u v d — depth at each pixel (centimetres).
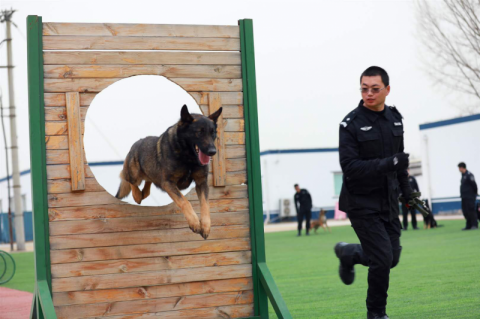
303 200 1841
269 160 3164
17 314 595
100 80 410
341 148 377
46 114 398
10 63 1914
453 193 2242
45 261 391
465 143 2183
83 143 403
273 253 1180
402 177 403
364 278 715
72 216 400
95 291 403
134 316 411
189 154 385
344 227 2181
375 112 380
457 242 1116
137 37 421
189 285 425
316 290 636
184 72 432
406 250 1023
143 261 414
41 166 393
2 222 2956
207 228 386
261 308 438
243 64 445
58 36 404
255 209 441
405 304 514
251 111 443
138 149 413
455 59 1878
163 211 421
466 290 564
